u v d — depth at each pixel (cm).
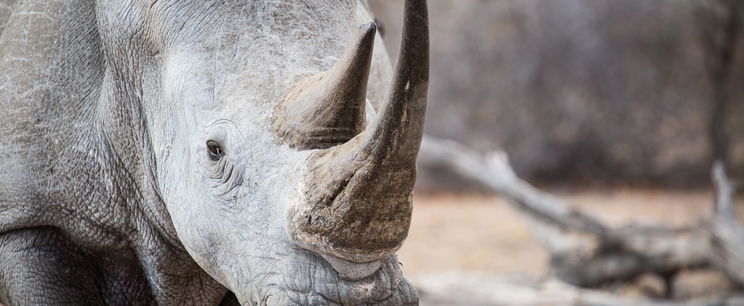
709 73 3412
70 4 813
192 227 695
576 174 3450
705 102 3462
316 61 682
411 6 546
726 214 1664
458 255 2212
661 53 3469
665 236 1703
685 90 3478
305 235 608
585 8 3466
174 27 721
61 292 811
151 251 812
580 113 3444
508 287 1627
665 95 3472
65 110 804
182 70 705
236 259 668
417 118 571
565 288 1642
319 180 602
